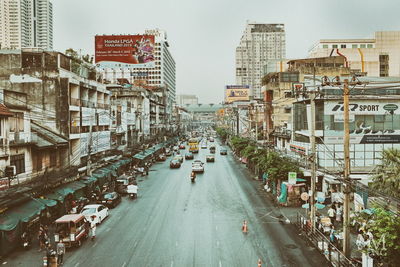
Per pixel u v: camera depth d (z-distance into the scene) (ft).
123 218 96.22
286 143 165.89
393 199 50.24
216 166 209.05
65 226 72.38
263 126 249.14
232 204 111.86
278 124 203.31
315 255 67.97
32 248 73.26
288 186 109.50
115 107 178.91
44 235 73.26
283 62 248.93
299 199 109.29
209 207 107.96
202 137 575.79
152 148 251.19
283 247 72.54
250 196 124.16
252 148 184.75
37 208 80.12
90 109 135.03
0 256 66.69
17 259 66.95
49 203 85.71
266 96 230.07
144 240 77.41
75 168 111.14
